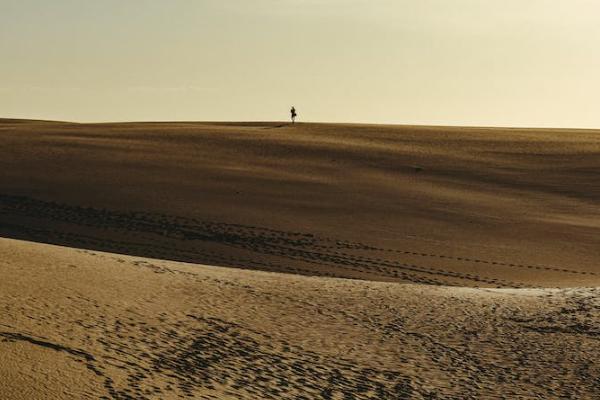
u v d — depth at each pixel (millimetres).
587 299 22922
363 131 75188
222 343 15789
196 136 65625
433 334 18766
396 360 16562
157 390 12375
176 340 15344
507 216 42969
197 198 42094
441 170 54594
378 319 19625
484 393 15172
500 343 18453
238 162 53781
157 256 31578
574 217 43625
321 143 63562
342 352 16609
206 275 22266
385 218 40750
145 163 51219
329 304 20594
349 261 32375
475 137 71875
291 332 17500
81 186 43281
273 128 77750
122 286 18594
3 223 35531
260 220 38281
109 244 33094
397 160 57281
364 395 14242
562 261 34625
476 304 22062
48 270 18547
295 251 33500
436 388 15133
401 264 32312
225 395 12922
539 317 20797
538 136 74000
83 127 76375
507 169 55812
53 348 13047
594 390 15695
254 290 21094
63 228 35219
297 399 13453
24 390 11070
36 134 64250
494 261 33844
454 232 38875
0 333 13102
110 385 12086
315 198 44125
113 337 14539
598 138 72625
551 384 15922
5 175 44969
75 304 16016
